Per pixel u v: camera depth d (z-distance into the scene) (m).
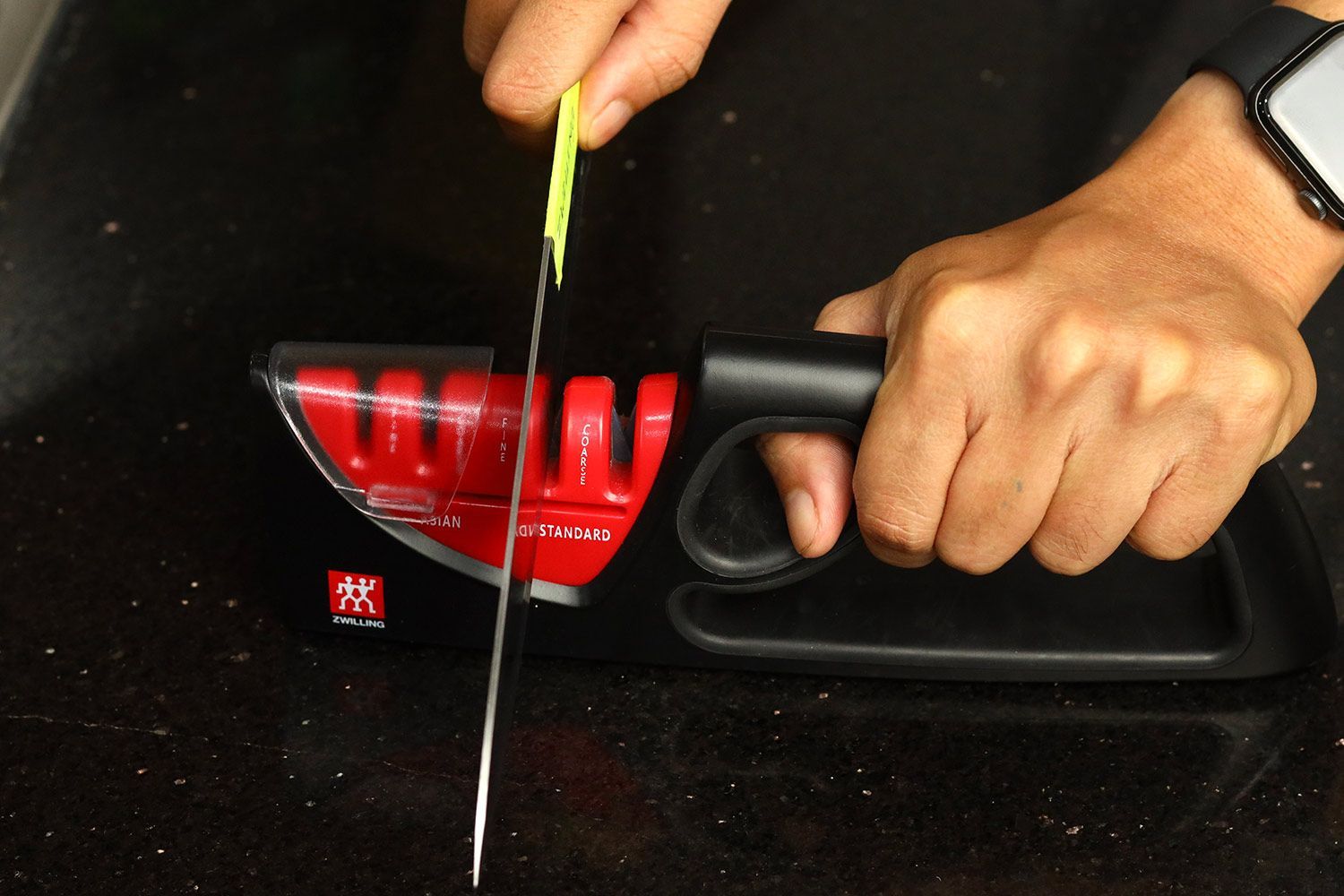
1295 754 0.66
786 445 0.65
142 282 0.81
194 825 0.64
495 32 0.68
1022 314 0.61
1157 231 0.63
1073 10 0.96
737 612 0.68
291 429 0.65
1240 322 0.61
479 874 0.60
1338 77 0.62
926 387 0.61
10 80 0.87
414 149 0.87
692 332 0.79
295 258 0.82
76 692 0.67
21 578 0.70
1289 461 0.75
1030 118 0.90
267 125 0.88
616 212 0.84
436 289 0.81
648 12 0.67
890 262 0.82
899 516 0.62
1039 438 0.61
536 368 0.63
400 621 0.68
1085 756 0.66
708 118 0.89
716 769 0.66
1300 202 0.63
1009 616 0.68
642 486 0.65
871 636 0.68
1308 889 0.63
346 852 0.63
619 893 0.62
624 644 0.67
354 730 0.66
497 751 0.62
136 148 0.87
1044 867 0.63
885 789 0.65
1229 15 0.96
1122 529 0.62
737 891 0.63
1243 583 0.66
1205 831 0.64
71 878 0.62
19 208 0.83
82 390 0.77
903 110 0.90
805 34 0.94
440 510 0.65
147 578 0.70
